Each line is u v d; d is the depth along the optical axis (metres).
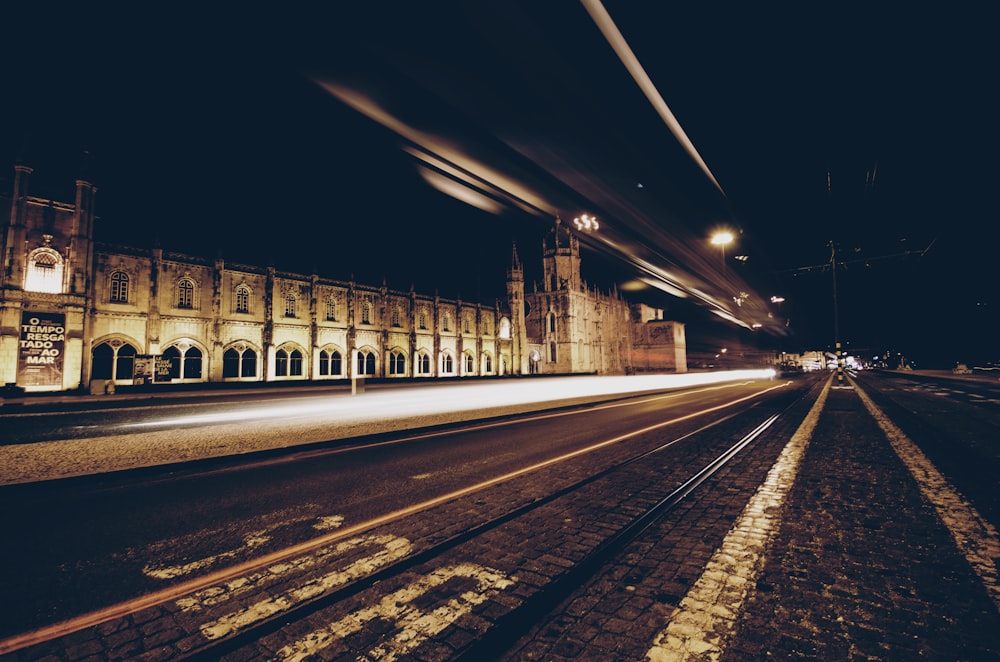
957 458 7.50
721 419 13.78
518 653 2.47
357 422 13.92
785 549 3.89
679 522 4.64
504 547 4.04
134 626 2.85
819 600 3.00
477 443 9.94
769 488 5.87
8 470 7.22
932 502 5.12
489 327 75.75
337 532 4.51
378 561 3.78
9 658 2.50
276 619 2.88
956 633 2.56
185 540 4.35
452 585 3.32
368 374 56.75
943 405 16.52
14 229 33.09
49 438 10.74
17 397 24.58
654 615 2.85
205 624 2.85
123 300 38.34
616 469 7.12
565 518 4.81
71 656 2.52
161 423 13.99
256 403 20.88
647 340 103.00
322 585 3.36
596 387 38.12
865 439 9.53
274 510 5.29
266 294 47.12
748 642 2.52
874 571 3.42
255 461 8.16
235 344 44.81
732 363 117.00
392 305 59.88
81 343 34.97
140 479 6.82
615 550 3.95
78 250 35.62
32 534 4.55
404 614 2.92
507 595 3.15
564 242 86.25
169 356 40.53
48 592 3.32
